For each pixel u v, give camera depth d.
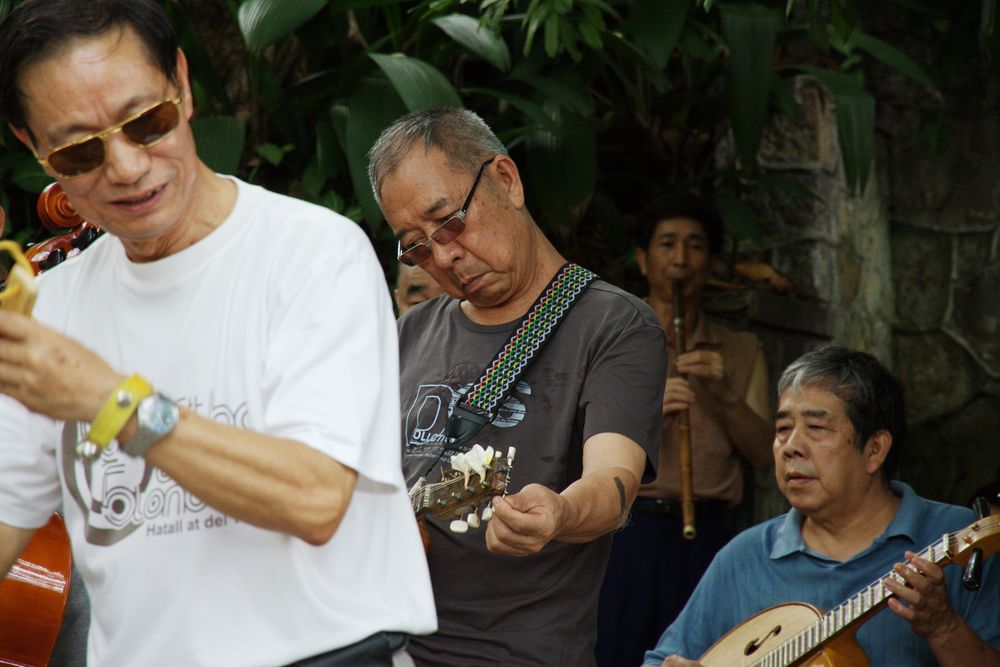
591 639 8.84
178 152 5.97
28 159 15.77
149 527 6.11
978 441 21.98
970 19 18.23
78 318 6.53
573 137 15.46
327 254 6.09
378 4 15.19
